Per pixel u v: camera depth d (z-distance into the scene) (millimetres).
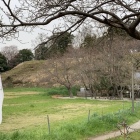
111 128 21000
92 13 8047
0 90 23812
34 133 18672
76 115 37531
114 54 48906
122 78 56844
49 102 57906
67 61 69438
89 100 62062
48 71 73312
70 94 70750
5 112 41125
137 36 7996
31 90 87750
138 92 62406
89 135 18859
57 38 8672
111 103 54719
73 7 7926
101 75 61062
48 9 7840
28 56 118312
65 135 17594
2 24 7344
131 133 19125
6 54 121750
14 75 107438
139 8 8781
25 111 42781
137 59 35375
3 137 16812
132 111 29172
